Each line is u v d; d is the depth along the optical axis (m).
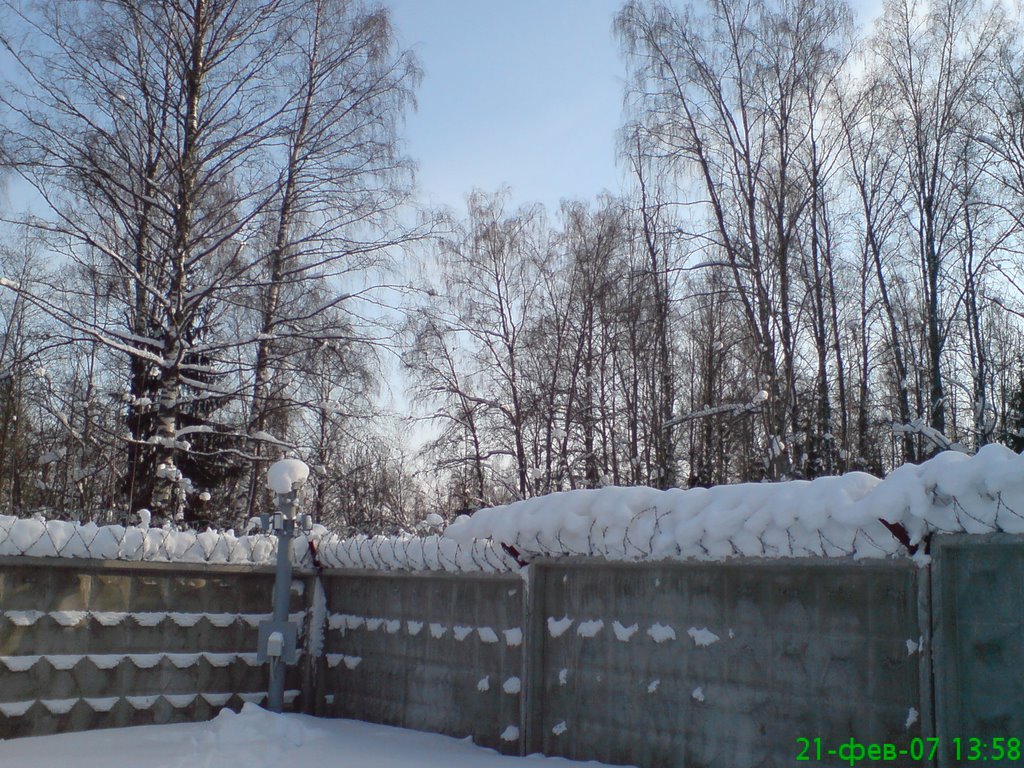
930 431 13.48
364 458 18.73
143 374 14.24
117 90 13.98
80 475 15.52
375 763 6.64
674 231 16.59
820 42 15.98
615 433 20.05
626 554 6.45
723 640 5.91
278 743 7.16
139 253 14.02
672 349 20.17
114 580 8.21
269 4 14.63
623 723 6.45
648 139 16.27
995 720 4.59
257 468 17.42
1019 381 16.94
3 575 7.57
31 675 7.64
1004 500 4.53
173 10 14.35
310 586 9.48
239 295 14.80
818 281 16.70
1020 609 4.57
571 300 20.73
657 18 16.12
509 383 20.61
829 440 15.59
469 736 7.62
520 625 7.31
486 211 21.00
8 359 16.12
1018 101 16.14
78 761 6.64
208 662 8.70
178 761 6.65
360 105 15.13
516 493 19.47
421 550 8.23
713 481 18.02
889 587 5.14
